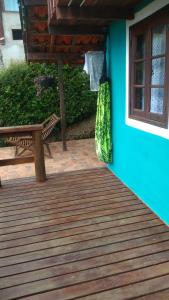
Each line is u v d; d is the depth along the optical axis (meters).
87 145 6.74
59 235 2.72
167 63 2.60
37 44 4.81
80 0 2.60
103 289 2.03
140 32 3.08
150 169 3.15
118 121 4.05
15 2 10.73
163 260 2.31
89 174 4.41
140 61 3.19
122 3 2.84
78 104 7.74
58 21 3.27
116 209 3.21
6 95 7.18
